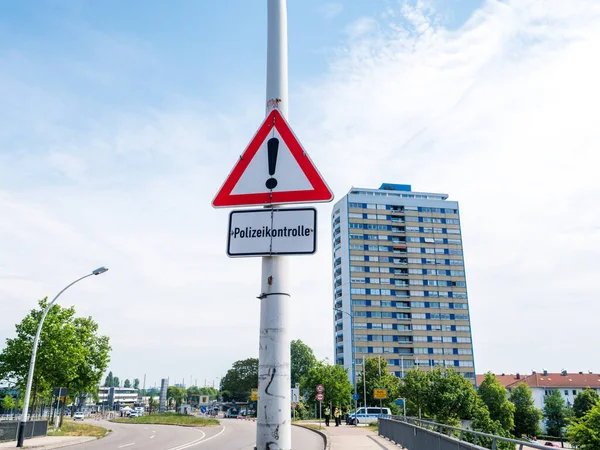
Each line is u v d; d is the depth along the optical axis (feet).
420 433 42.86
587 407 299.99
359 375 251.19
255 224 10.02
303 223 9.88
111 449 65.46
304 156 10.25
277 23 10.80
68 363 102.12
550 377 416.87
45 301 103.04
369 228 352.69
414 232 359.25
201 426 142.51
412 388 193.88
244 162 10.48
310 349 329.52
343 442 66.54
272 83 10.59
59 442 73.72
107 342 127.03
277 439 8.41
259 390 8.77
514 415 320.29
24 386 99.14
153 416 214.07
